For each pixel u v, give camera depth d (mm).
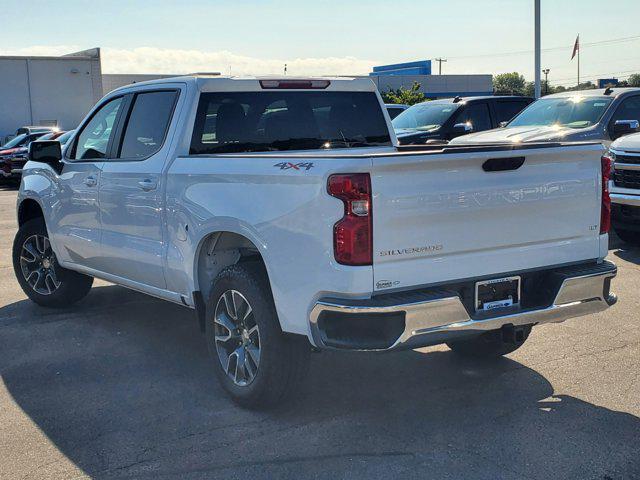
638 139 9344
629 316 6387
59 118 41219
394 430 4180
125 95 5957
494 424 4230
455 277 4062
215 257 4996
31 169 6988
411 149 5555
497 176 4152
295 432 4180
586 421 4250
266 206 4207
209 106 5328
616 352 5441
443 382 4918
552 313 4336
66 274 6809
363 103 6086
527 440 4016
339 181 3789
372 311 3736
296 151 5703
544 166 4340
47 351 5738
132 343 5914
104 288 7887
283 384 4324
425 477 3621
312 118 5809
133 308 7012
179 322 6508
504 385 4840
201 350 5723
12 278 8406
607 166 4641
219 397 4738
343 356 5480
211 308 4699
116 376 5156
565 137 10711
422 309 3826
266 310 4277
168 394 4801
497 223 4180
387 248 3838
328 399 4660
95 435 4195
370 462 3791
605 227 4672
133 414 4484
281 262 4109
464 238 4066
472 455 3850
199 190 4773
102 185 5844
